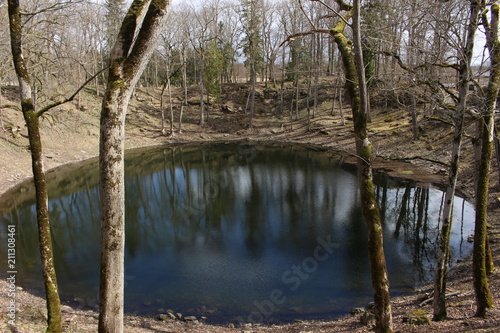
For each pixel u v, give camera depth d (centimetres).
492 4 639
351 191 2020
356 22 527
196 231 1505
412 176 2214
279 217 1641
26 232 1500
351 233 1425
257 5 4156
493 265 970
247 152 3344
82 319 838
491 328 605
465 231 1392
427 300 855
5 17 1024
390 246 1291
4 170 2267
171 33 4097
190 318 880
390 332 551
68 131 3169
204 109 4538
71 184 2297
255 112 4497
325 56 4700
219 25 4962
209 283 1073
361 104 550
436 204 1741
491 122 671
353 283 1055
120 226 472
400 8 645
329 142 3494
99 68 4169
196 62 4528
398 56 646
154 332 790
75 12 958
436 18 580
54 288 603
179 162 3011
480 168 688
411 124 3077
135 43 453
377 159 2686
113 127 449
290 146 3534
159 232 1505
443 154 2439
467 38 614
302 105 4450
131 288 1046
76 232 1513
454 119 632
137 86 4841
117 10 3556
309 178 2341
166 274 1131
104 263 472
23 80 561
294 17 3616
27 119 561
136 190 2228
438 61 646
